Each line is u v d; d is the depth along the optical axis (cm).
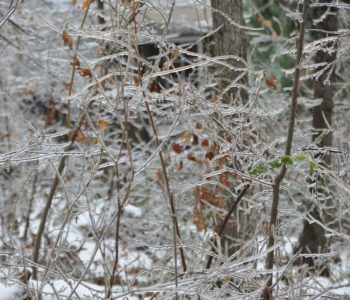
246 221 677
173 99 552
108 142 1044
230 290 520
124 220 923
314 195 620
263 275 569
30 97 1235
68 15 1184
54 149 693
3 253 548
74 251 740
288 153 514
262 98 892
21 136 1182
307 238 893
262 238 616
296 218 855
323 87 928
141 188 984
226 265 448
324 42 630
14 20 1078
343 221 932
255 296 489
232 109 575
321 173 591
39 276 669
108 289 502
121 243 898
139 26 538
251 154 564
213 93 763
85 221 969
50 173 1058
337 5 529
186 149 954
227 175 605
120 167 948
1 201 1008
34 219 1045
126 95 575
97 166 533
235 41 789
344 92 1176
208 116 574
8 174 1133
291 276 544
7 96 1210
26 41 1091
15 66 1222
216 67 795
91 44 851
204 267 597
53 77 1103
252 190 681
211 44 878
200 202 730
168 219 775
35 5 1215
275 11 1475
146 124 1171
